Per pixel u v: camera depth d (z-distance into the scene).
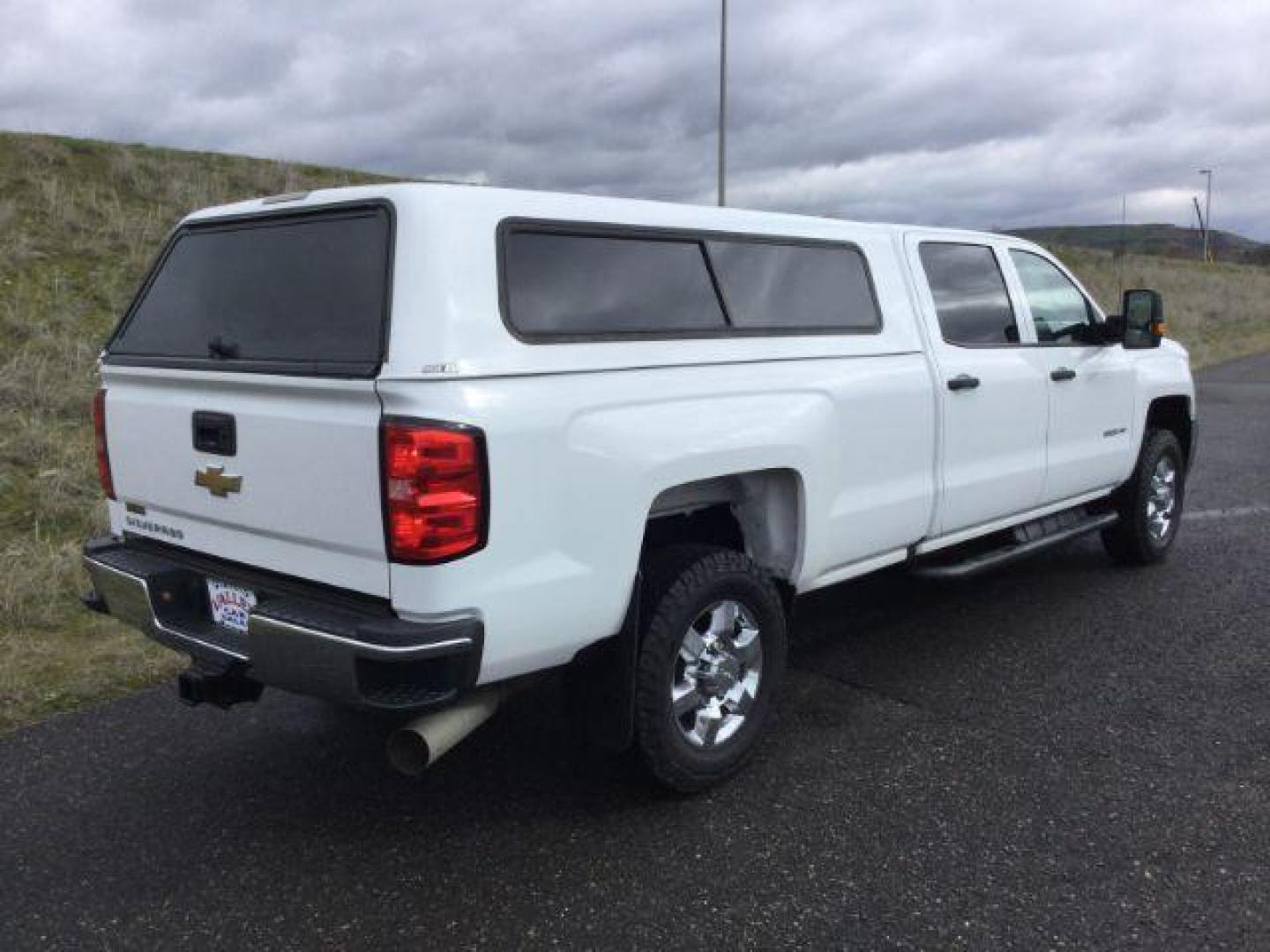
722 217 3.87
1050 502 5.55
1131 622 5.43
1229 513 7.82
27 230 11.35
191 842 3.45
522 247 3.19
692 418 3.49
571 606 3.17
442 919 3.02
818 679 4.75
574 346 3.19
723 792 3.73
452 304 2.93
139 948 2.91
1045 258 5.67
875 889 3.11
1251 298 36.59
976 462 4.91
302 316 3.23
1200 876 3.13
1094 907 3.00
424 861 3.32
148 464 3.69
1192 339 24.66
